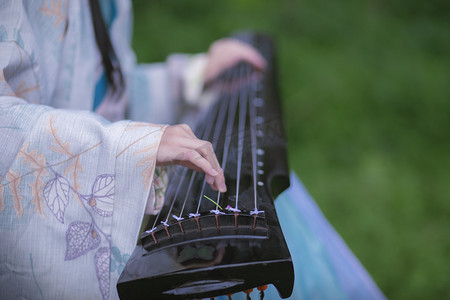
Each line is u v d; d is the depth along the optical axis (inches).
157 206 37.0
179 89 71.1
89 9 49.8
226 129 49.4
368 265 96.9
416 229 104.1
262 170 41.0
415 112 133.3
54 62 45.9
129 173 34.8
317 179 114.3
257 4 160.4
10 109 36.8
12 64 39.7
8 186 35.7
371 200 110.0
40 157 35.9
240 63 67.4
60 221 35.5
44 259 35.4
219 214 33.9
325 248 55.8
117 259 35.5
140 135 35.3
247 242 31.2
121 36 59.2
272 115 53.8
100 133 35.7
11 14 40.5
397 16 163.9
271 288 40.9
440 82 141.6
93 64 50.4
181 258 30.5
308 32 153.6
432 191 112.7
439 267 96.1
